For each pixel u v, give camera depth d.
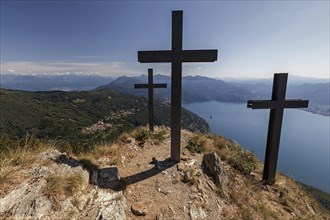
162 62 5.65
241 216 4.27
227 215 4.24
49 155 4.48
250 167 6.57
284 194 5.72
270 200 5.34
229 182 5.38
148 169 5.67
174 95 5.75
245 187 5.44
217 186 5.09
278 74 5.83
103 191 4.16
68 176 3.79
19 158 3.90
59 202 3.22
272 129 6.04
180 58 5.60
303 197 6.29
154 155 6.83
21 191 3.08
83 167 4.59
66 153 5.23
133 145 7.66
